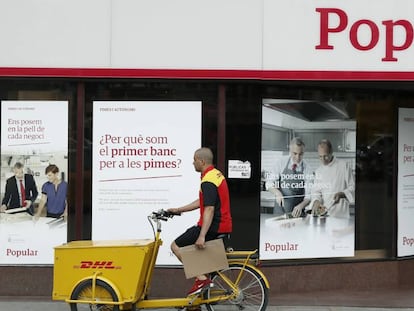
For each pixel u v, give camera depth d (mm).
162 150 7613
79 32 7492
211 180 6066
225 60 7496
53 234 7660
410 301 7496
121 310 5949
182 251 6074
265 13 7500
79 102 7621
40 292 7633
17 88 7648
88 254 5875
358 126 8219
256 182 7602
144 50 7496
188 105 7609
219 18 7488
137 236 7613
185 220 7582
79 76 7492
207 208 6012
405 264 8469
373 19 7539
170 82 7594
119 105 7629
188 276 6039
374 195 8320
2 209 7680
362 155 8266
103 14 7480
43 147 7668
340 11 7535
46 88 7648
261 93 7688
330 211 8102
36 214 7664
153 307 6105
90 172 7633
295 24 7512
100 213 7621
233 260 6246
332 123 8102
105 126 7629
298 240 7973
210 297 6176
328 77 7531
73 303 5887
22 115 7668
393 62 7551
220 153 7578
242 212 7574
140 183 7613
